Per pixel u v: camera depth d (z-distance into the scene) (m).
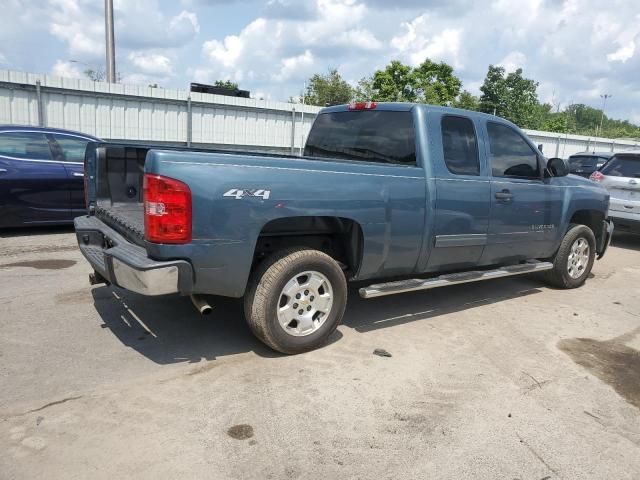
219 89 18.89
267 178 3.67
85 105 15.29
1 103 13.98
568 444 3.12
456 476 2.78
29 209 8.02
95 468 2.69
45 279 5.89
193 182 3.40
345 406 3.41
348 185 4.07
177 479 2.64
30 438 2.91
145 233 3.50
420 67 33.56
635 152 9.74
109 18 16.67
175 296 5.38
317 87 44.28
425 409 3.43
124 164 5.17
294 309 4.03
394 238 4.43
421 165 4.59
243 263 3.67
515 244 5.57
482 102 49.03
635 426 3.36
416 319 5.14
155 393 3.46
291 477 2.70
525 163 5.57
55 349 4.07
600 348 4.64
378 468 2.81
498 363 4.20
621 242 10.62
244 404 3.37
